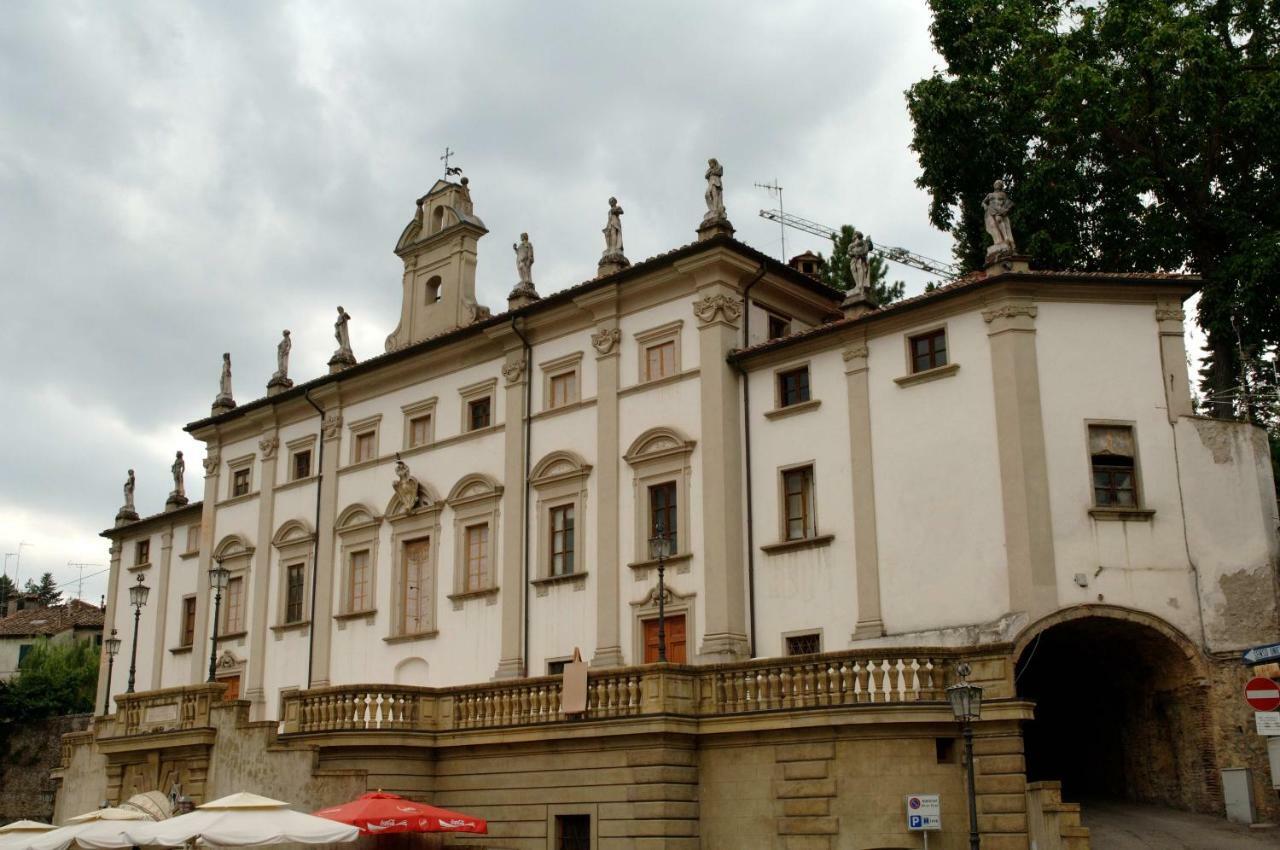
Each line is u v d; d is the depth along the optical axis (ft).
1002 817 81.05
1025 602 91.20
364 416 142.41
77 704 186.09
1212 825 85.81
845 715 81.92
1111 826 86.63
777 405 109.50
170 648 165.89
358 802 83.97
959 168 130.72
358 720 98.02
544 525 120.26
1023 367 95.86
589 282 119.34
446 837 95.76
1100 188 126.72
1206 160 122.01
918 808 79.92
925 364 101.86
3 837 93.66
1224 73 116.16
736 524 107.96
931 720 82.02
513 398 125.90
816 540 103.55
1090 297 98.02
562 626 115.96
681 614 108.37
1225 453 95.91
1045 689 105.09
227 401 163.02
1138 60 117.80
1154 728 94.43
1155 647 93.20
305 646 140.36
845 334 105.50
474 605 123.85
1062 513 93.20
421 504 132.16
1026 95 125.08
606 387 118.01
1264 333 120.47
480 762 96.94
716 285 112.16
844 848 81.30
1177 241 122.31
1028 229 126.11
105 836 83.56
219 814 77.46
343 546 139.64
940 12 134.21
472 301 140.77
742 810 86.02
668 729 86.07
